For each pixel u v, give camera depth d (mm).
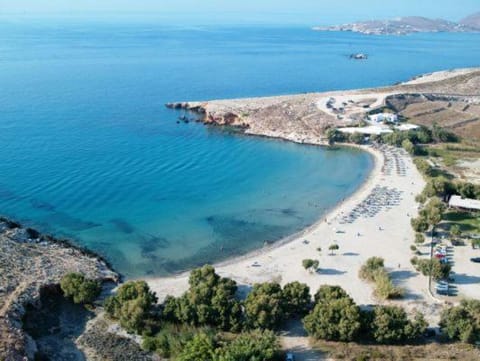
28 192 132000
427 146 176000
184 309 77312
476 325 73312
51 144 174000
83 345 73562
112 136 187625
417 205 126500
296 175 152625
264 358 66000
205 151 174500
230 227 116875
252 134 196875
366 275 93312
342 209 125812
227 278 86875
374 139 183250
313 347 72750
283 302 78750
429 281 91500
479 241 104875
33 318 78625
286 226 117688
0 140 175875
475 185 128750
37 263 93438
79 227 114312
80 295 81500
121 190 136375
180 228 115812
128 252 104375
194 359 65625
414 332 72625
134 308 75500
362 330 74625
